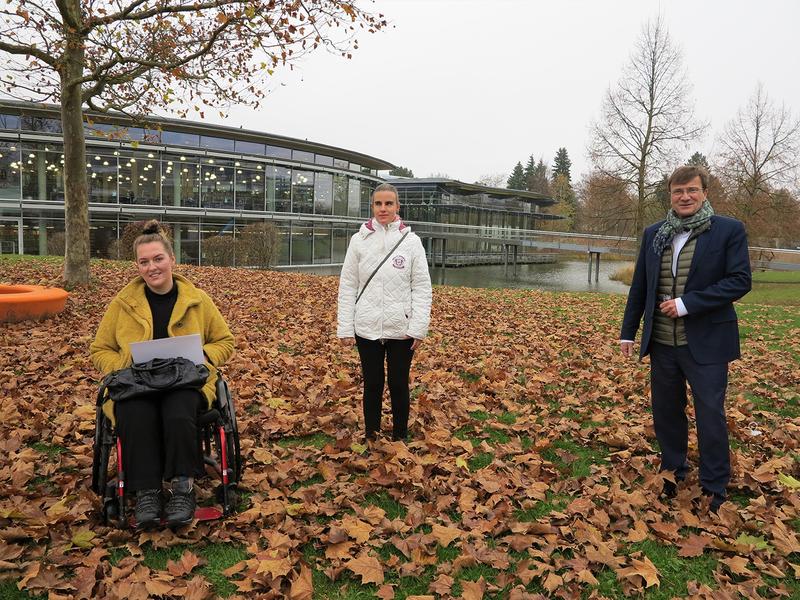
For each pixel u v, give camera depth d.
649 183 27.81
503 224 63.16
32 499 3.24
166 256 3.29
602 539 3.03
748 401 5.53
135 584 2.47
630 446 4.34
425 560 2.76
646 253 3.70
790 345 9.18
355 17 9.99
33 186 26.17
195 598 2.44
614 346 8.60
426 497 3.43
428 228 49.28
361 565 2.67
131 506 3.19
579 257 70.38
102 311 9.44
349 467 3.80
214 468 3.45
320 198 35.53
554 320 11.33
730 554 2.93
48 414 4.58
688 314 3.34
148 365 3.01
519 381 6.18
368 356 4.18
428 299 4.10
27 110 25.67
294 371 6.19
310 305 11.42
